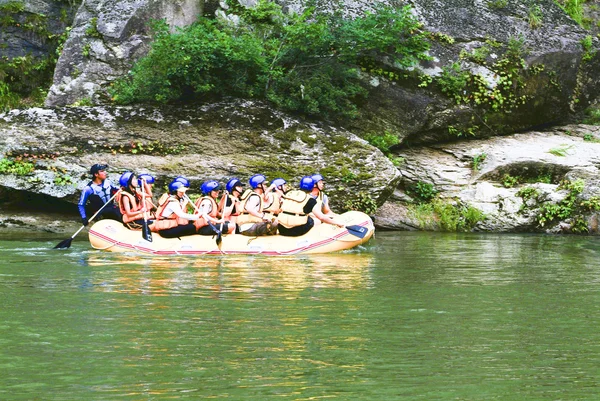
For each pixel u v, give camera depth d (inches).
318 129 671.1
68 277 379.2
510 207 657.6
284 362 234.8
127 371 225.1
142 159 615.8
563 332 273.6
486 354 245.6
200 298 327.0
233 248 483.8
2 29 816.3
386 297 335.3
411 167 714.2
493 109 754.8
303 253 489.1
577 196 650.2
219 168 621.0
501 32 778.8
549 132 789.2
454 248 525.3
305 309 307.3
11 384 213.9
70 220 612.1
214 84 681.0
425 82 735.7
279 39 708.7
